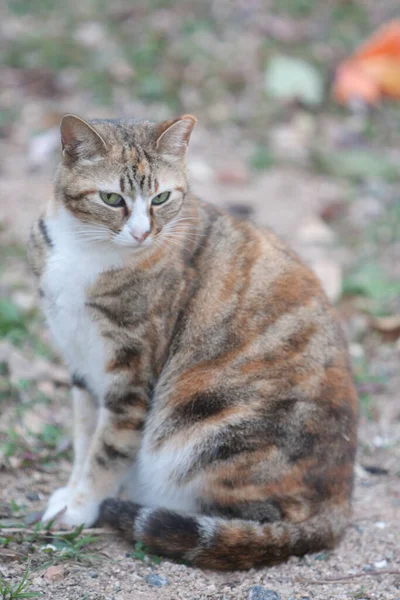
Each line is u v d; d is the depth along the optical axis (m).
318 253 10.61
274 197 11.81
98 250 5.92
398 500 6.93
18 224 10.52
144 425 6.16
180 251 6.09
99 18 15.43
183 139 6.07
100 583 5.57
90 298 5.93
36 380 8.06
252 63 14.70
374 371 8.75
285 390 5.96
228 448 5.88
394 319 9.23
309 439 5.94
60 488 6.56
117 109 13.23
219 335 6.05
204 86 14.08
